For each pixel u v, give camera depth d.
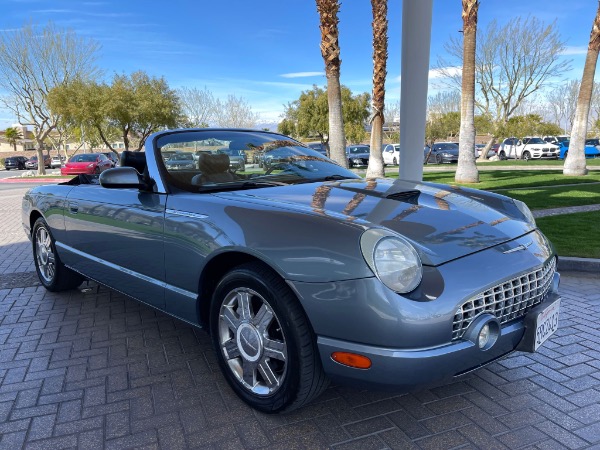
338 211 2.25
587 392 2.56
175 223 2.59
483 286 1.96
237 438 2.21
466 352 1.91
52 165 47.84
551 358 2.96
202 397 2.57
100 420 2.37
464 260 2.04
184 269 2.57
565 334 3.31
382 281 1.84
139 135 28.36
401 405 2.46
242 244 2.20
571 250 5.25
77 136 44.97
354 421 2.32
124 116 25.33
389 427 2.27
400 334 1.81
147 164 2.95
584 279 4.61
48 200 4.00
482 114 33.31
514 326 2.13
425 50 4.94
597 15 13.69
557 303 2.38
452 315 1.87
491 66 31.25
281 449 2.12
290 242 2.06
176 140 3.11
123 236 3.02
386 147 29.53
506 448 2.10
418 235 2.12
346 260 1.90
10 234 8.00
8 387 2.71
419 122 5.13
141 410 2.45
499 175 15.57
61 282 4.23
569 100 52.97
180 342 3.29
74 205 3.57
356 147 27.81
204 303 2.61
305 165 3.32
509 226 2.44
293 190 2.68
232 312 2.41
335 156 11.28
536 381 2.68
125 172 2.80
